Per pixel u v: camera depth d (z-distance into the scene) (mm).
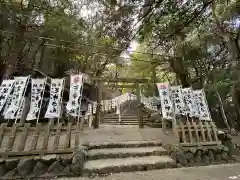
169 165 4469
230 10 7195
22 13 6594
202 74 10984
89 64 11328
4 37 6770
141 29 5246
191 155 4871
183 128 5266
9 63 7387
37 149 3912
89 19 8477
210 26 8164
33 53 8914
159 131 8289
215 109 11898
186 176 3859
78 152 4125
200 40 8789
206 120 5887
